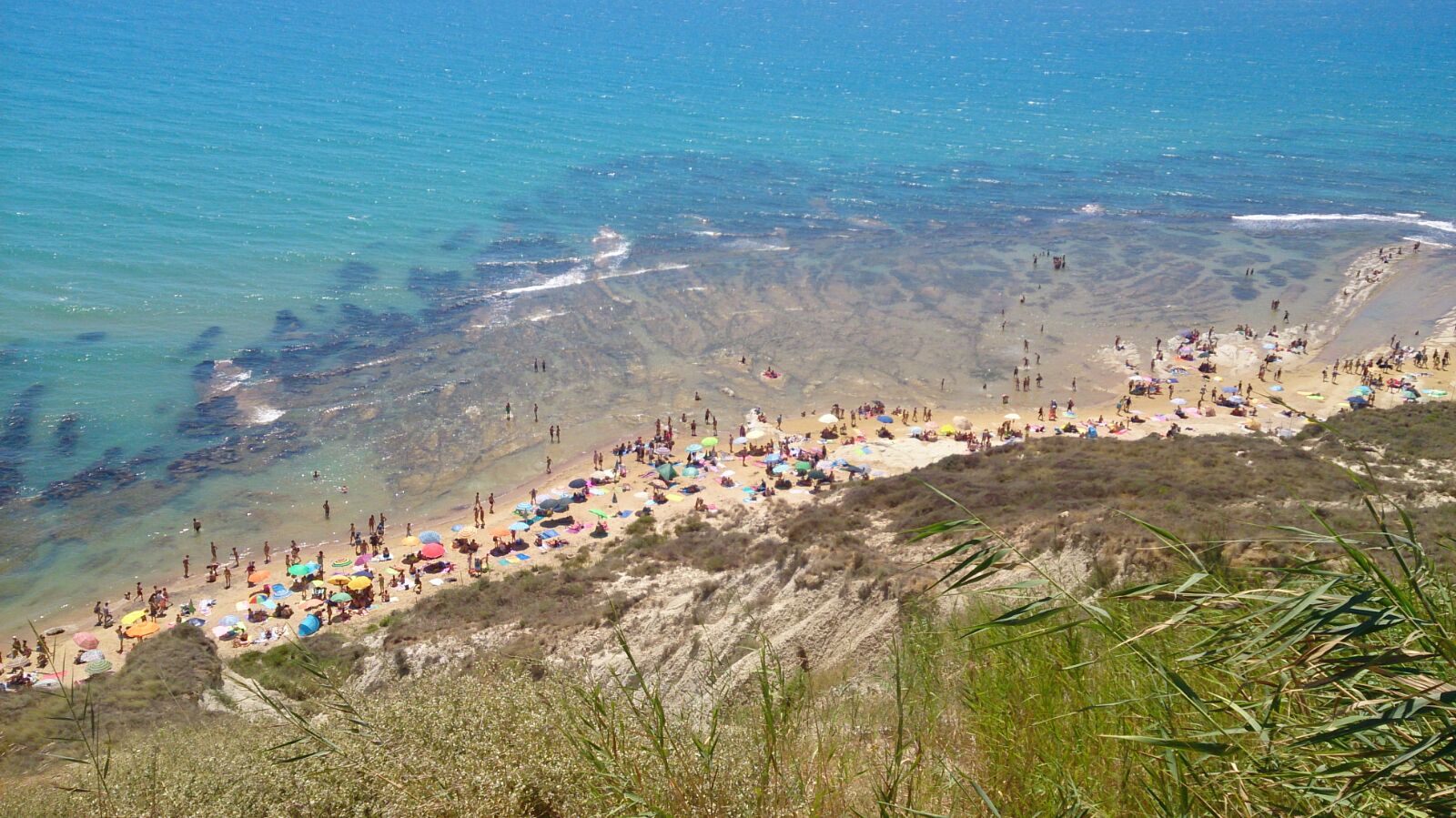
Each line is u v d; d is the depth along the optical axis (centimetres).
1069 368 6091
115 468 4556
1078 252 8338
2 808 631
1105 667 486
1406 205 9744
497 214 8925
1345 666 317
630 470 4850
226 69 15300
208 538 4144
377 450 4925
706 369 6041
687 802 418
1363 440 3634
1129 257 8194
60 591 3734
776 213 9394
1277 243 8475
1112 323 6762
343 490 4575
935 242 8619
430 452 4953
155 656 2848
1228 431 5122
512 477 4794
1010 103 16112
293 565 3866
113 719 1777
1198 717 409
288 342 6044
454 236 8238
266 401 5300
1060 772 420
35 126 10569
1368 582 328
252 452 4803
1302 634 306
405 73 16575
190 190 8844
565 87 16250
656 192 9969
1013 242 8638
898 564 2297
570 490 4628
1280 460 3338
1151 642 462
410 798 488
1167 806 368
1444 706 269
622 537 4250
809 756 479
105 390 5238
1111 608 498
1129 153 12331
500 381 5728
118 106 11925
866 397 5728
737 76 18638
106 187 8694
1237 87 17900
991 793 463
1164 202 10000
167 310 6309
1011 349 6353
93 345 5734
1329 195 10212
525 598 2858
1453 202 9806
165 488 4453
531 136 12238
